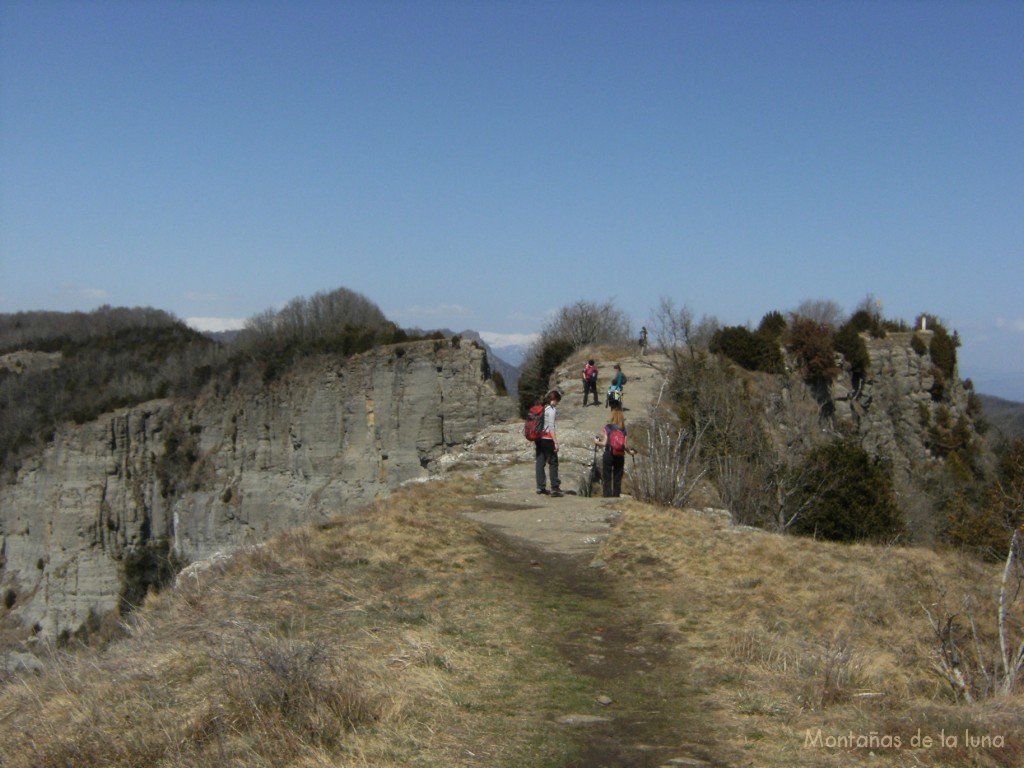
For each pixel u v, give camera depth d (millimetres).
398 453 51469
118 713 6590
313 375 54750
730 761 5926
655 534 13258
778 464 25531
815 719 6824
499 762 5789
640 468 16875
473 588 10125
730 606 10094
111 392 63188
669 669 7953
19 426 62500
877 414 45000
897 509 24828
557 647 8406
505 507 15898
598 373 38812
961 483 37062
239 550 11719
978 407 50344
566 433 24547
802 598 10719
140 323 83250
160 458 59156
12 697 7641
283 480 55531
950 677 8617
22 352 78250
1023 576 11594
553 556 12383
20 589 59781
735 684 7582
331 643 7594
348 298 64312
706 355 38906
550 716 6664
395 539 11719
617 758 5938
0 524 61500
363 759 5660
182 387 60969
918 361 46750
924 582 12117
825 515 24016
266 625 8250
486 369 53281
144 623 8953
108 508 58281
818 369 43031
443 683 7172
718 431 26281
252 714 6129
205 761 5641
